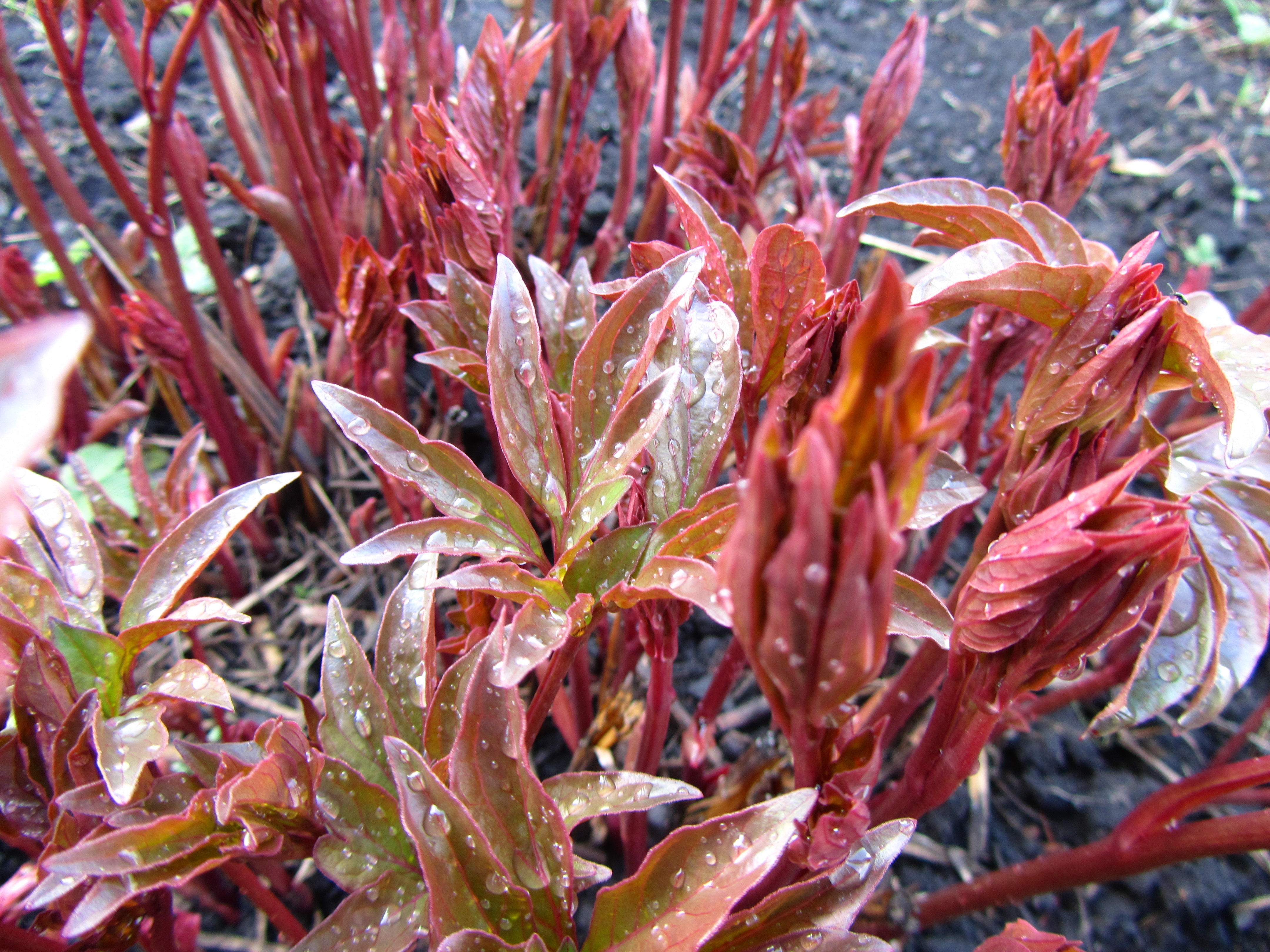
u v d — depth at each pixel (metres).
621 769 0.31
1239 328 0.22
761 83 0.59
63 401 0.37
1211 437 0.23
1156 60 0.64
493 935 0.17
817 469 0.11
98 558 0.22
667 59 0.41
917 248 0.51
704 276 0.21
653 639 0.21
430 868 0.17
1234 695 0.35
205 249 0.34
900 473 0.12
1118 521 0.16
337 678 0.20
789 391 0.20
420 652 0.21
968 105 0.60
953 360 0.34
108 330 0.40
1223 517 0.22
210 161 0.51
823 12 0.67
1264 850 0.21
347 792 0.19
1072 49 0.28
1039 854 0.31
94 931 0.20
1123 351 0.19
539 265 0.24
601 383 0.20
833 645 0.13
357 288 0.27
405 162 0.35
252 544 0.37
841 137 0.57
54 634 0.19
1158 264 0.19
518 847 0.18
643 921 0.17
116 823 0.19
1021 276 0.20
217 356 0.36
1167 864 0.23
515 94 0.29
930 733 0.21
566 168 0.38
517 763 0.18
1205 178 0.55
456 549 0.19
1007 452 0.27
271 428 0.38
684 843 0.17
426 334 0.25
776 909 0.19
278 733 0.18
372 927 0.19
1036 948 0.19
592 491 0.19
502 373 0.19
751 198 0.35
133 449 0.29
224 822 0.17
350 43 0.36
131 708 0.19
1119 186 0.55
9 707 0.27
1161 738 0.34
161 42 0.58
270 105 0.32
